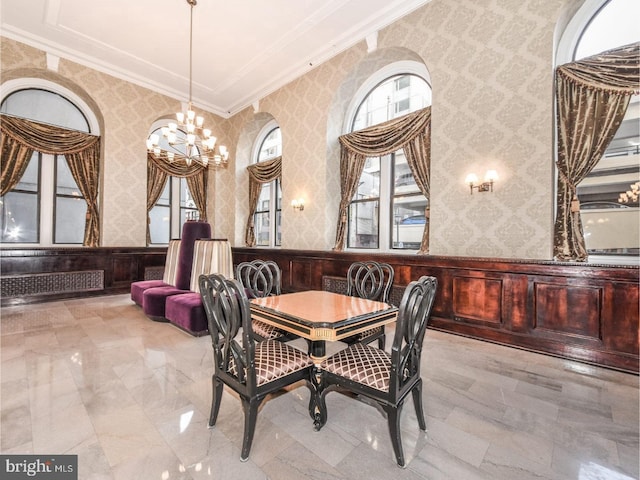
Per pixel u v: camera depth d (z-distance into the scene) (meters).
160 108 6.53
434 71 4.01
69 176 5.68
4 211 5.05
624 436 1.79
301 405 2.11
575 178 3.12
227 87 6.48
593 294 2.79
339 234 5.45
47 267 5.08
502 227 3.46
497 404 2.12
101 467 1.51
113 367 2.64
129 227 6.05
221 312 1.73
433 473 1.50
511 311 3.24
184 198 7.36
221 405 2.09
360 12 4.37
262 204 7.55
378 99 5.29
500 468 1.53
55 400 2.10
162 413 1.98
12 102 5.07
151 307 3.98
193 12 4.37
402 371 1.61
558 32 3.25
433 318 3.83
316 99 5.55
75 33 4.84
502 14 3.46
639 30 3.01
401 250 5.01
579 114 3.11
